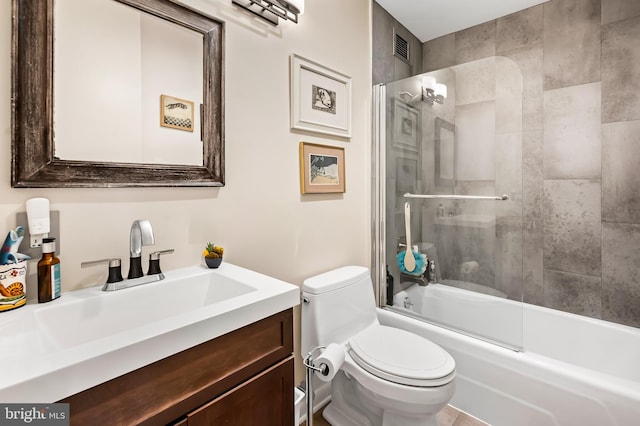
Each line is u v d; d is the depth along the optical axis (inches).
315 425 60.9
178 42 43.3
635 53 67.9
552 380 51.3
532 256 82.6
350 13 73.9
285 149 59.1
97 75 36.4
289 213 60.5
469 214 70.1
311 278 61.6
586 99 73.8
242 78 51.3
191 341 26.6
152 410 24.4
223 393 29.6
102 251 37.6
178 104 43.4
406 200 78.2
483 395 59.9
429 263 74.7
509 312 62.3
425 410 47.1
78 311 31.8
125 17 38.5
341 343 59.1
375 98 81.1
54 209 34.1
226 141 49.3
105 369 21.7
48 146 32.9
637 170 68.8
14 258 30.2
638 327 69.5
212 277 43.1
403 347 55.0
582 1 73.4
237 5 50.3
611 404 45.4
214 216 48.5
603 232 73.0
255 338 32.6
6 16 31.0
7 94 31.1
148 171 40.5
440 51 96.2
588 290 75.2
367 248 83.2
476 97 68.5
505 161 66.1
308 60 62.3
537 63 79.9
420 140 75.7
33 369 19.9
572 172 76.3
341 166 72.0
